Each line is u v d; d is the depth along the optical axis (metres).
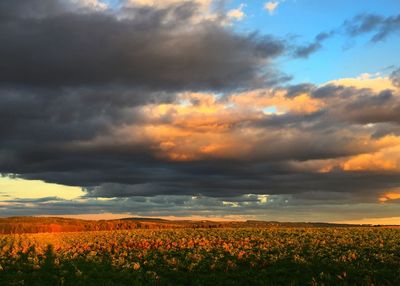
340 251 34.62
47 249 47.22
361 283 24.41
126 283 27.12
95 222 138.88
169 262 33.38
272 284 25.31
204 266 31.45
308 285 24.86
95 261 36.03
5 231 112.50
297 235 53.62
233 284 25.92
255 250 38.72
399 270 26.30
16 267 33.44
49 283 27.19
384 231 59.62
